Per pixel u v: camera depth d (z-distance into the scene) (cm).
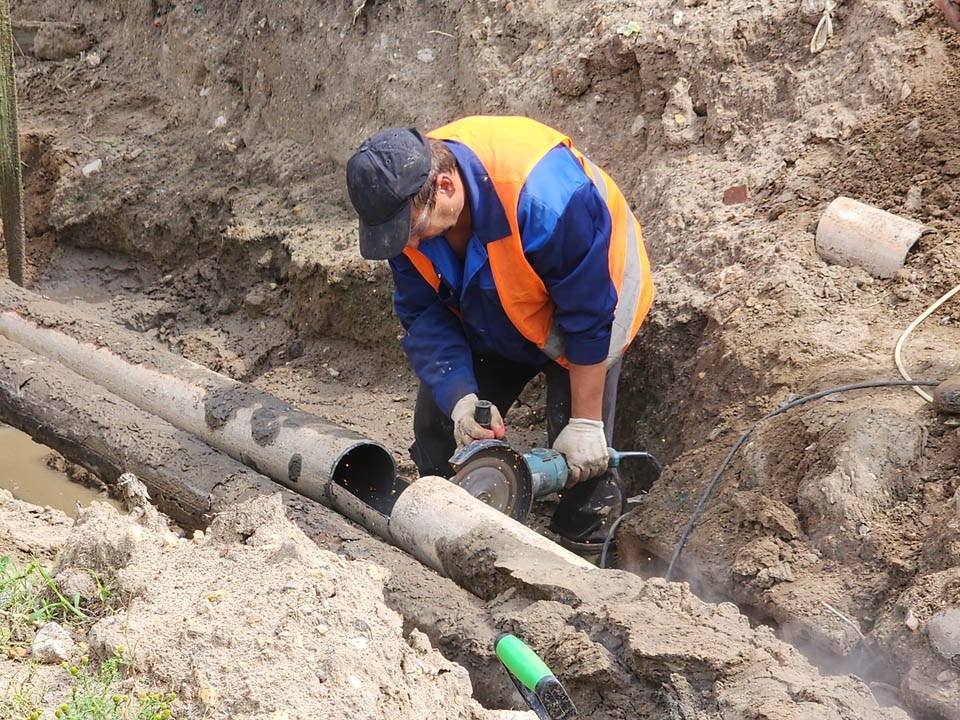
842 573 353
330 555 312
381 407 592
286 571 288
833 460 379
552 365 445
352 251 627
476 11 659
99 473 492
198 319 696
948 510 349
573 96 613
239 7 773
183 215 717
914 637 312
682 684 269
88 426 487
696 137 572
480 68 645
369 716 243
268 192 706
